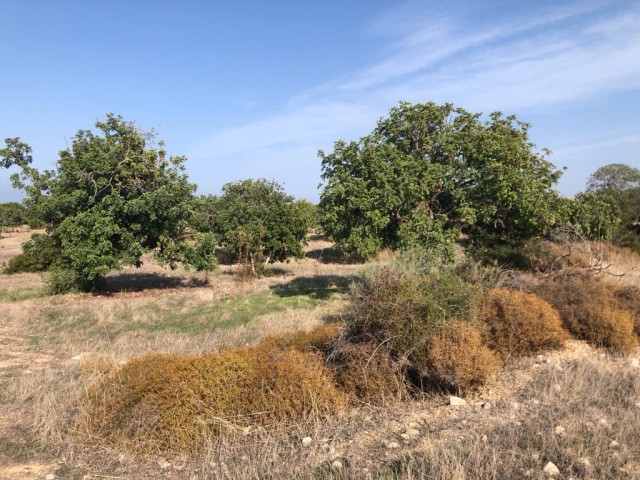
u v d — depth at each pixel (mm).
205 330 11039
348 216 13172
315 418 5348
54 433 5230
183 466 4637
